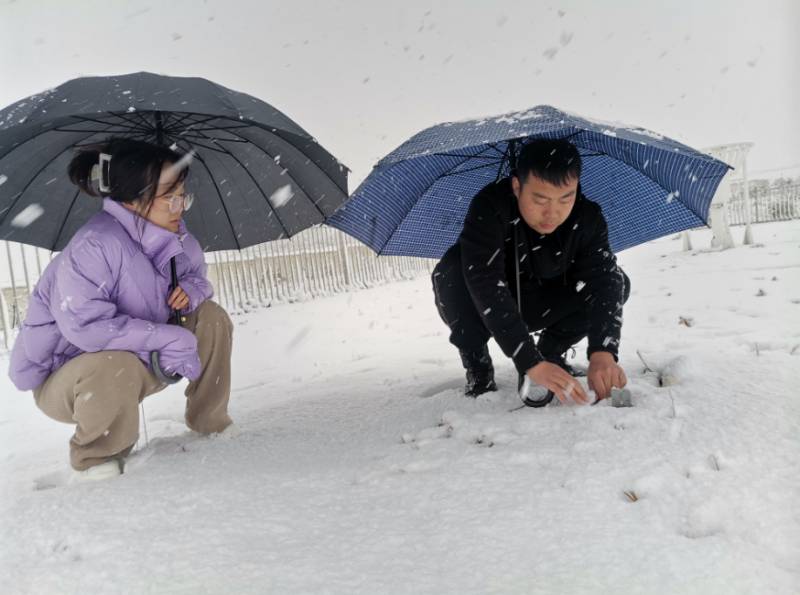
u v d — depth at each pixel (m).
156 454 2.72
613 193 3.13
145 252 2.60
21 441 4.05
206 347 2.90
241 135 3.16
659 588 1.28
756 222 20.41
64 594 1.52
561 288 2.96
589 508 1.68
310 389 4.22
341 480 2.13
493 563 1.45
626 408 2.40
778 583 1.26
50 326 2.57
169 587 1.48
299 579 1.46
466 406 2.89
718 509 1.59
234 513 1.90
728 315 5.06
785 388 2.47
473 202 2.70
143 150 2.48
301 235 13.64
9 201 2.98
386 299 11.52
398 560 1.51
